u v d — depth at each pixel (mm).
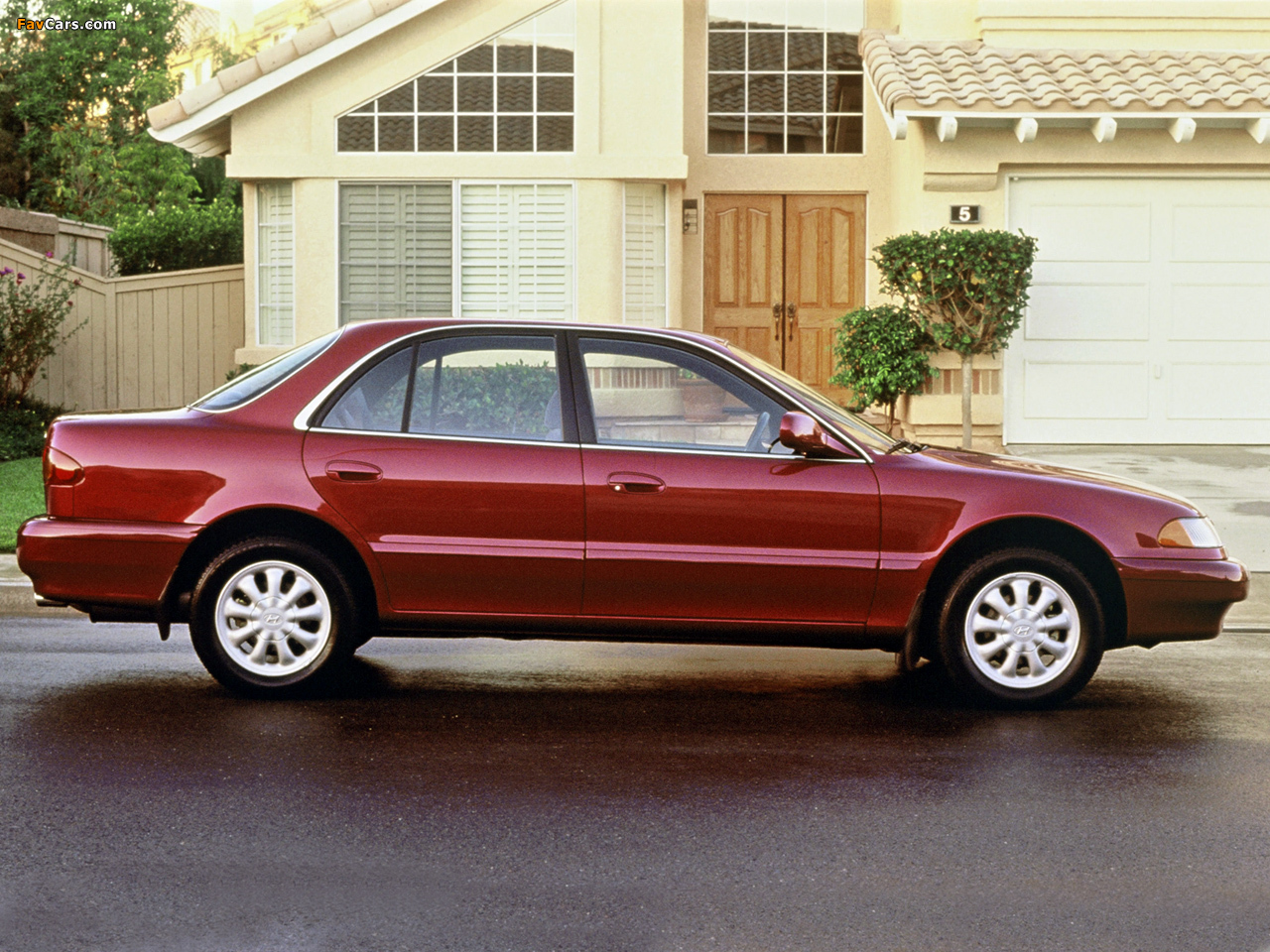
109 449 6523
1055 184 14500
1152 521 6652
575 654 7941
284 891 4348
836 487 6512
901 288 13766
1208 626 6699
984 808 5199
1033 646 6617
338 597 6582
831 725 6379
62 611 8938
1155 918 4188
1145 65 14516
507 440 6547
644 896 4328
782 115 17547
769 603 6527
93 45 36156
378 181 15523
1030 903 4297
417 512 6480
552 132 15508
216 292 18047
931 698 6922
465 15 15359
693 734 6207
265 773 5539
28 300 16609
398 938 4004
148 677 7109
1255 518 11188
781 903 4281
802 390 6734
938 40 15641
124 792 5273
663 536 6484
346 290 15625
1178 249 14562
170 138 15383
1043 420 14672
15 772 5516
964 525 6516
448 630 6613
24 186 33594
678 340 6680
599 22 15422
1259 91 13828
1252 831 4969
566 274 15656
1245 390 14680
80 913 4156
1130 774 5633
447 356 6641
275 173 15461
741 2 17469
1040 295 14586
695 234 17547
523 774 5578
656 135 15547
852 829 4961
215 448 6512
